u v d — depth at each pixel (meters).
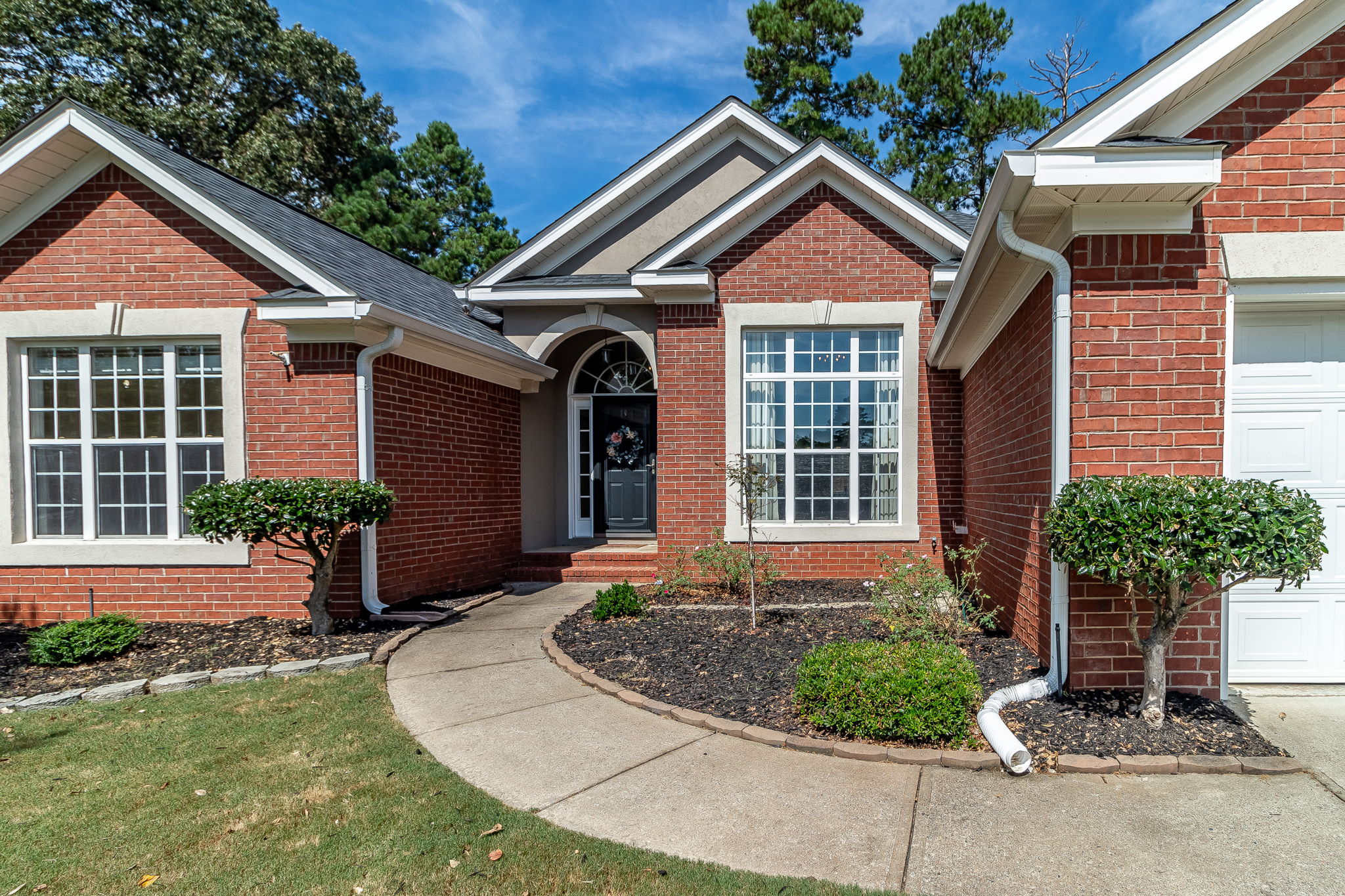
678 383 8.84
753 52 23.22
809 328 8.87
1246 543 3.46
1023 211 4.38
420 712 4.59
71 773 3.71
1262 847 2.85
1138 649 4.23
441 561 8.41
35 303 7.28
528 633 6.63
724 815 3.18
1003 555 6.20
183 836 3.04
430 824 3.12
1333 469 4.63
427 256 25.94
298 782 3.57
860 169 8.39
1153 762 3.53
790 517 8.81
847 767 3.68
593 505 11.36
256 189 8.97
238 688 5.14
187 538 7.35
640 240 10.70
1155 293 4.28
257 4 24.19
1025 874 2.70
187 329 7.18
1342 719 4.14
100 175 7.27
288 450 7.11
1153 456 4.28
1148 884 2.62
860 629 6.17
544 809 3.27
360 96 26.61
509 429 10.12
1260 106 4.31
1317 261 4.23
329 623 6.47
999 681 4.63
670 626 6.47
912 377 8.66
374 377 7.25
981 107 22.69
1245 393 4.68
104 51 21.53
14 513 7.32
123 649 6.09
